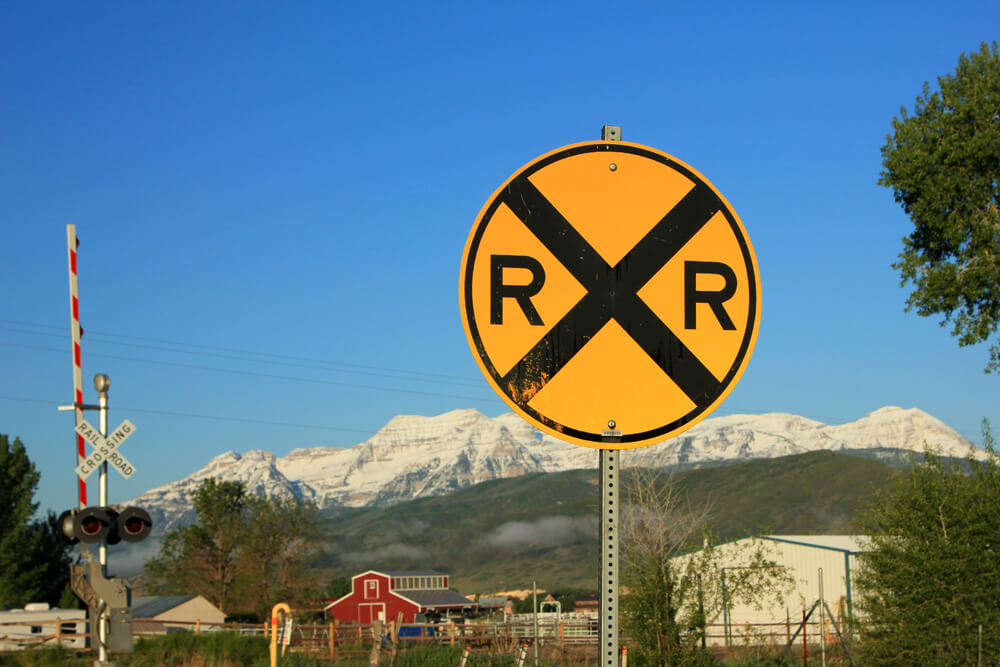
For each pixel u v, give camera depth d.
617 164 3.56
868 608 14.18
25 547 59.88
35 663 22.95
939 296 22.83
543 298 3.45
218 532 69.81
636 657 16.42
